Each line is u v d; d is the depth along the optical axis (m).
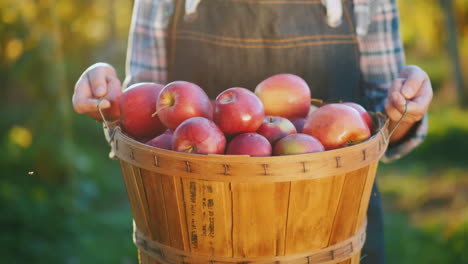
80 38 8.79
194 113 1.22
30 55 4.23
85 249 3.84
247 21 1.68
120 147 1.15
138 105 1.30
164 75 1.76
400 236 4.27
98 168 5.86
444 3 9.48
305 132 1.24
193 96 1.23
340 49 1.67
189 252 1.11
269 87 1.38
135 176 1.13
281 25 1.67
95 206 4.94
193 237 1.09
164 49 1.74
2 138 4.49
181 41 1.72
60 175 4.43
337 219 1.12
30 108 4.47
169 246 1.14
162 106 1.23
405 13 12.73
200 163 1.02
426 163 6.37
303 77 1.68
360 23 1.66
